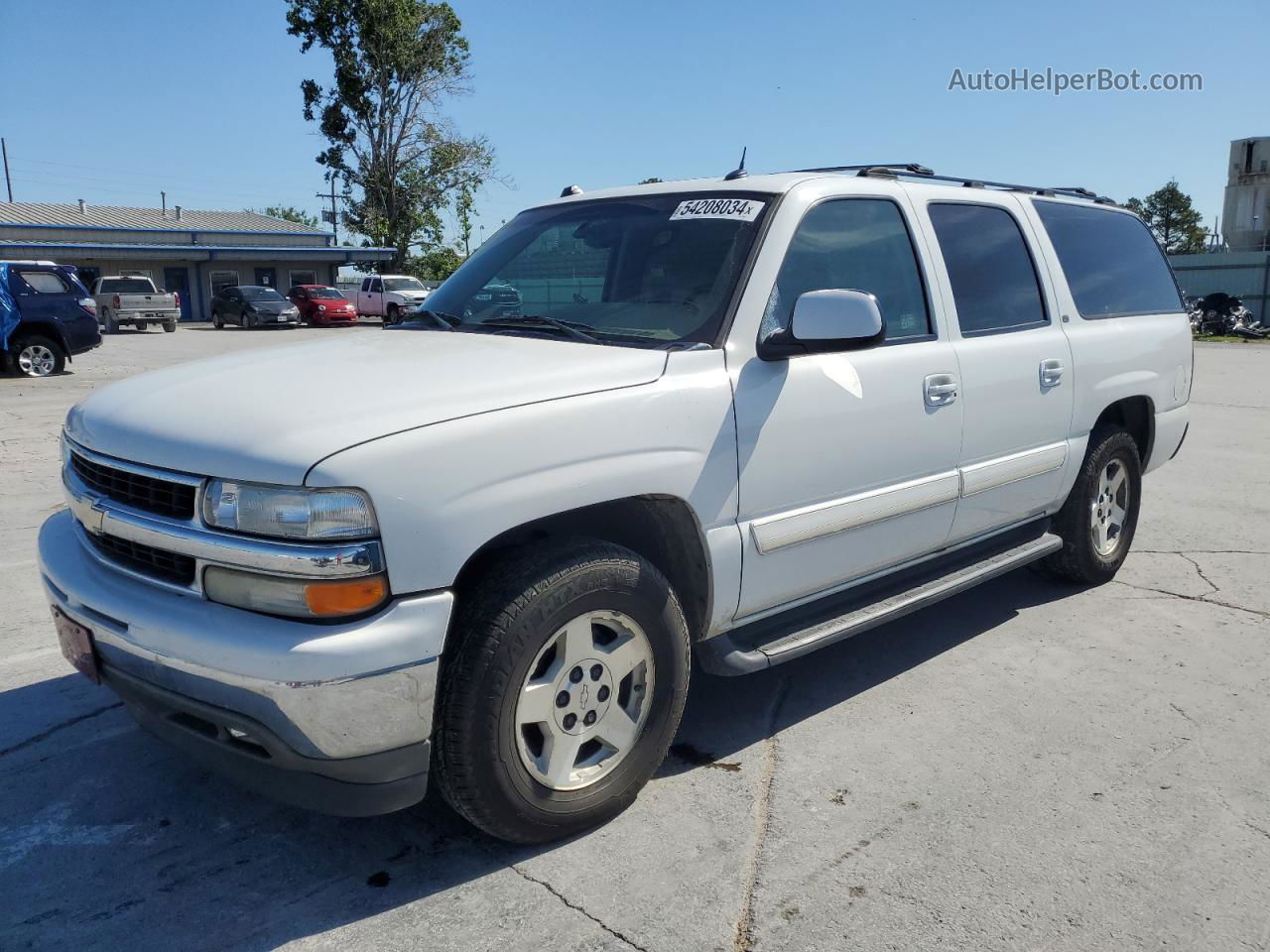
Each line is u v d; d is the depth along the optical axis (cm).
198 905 261
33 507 689
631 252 353
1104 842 289
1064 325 455
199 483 245
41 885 270
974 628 466
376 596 237
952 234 407
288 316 3362
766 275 325
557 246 377
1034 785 322
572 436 269
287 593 235
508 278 376
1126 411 524
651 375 294
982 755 342
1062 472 457
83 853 285
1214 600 503
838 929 251
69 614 275
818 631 344
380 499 236
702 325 316
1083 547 494
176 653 243
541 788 276
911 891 267
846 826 298
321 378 280
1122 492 518
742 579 318
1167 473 823
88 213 4484
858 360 347
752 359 315
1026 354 421
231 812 306
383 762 246
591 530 318
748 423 311
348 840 291
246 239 4397
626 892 266
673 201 367
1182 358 545
